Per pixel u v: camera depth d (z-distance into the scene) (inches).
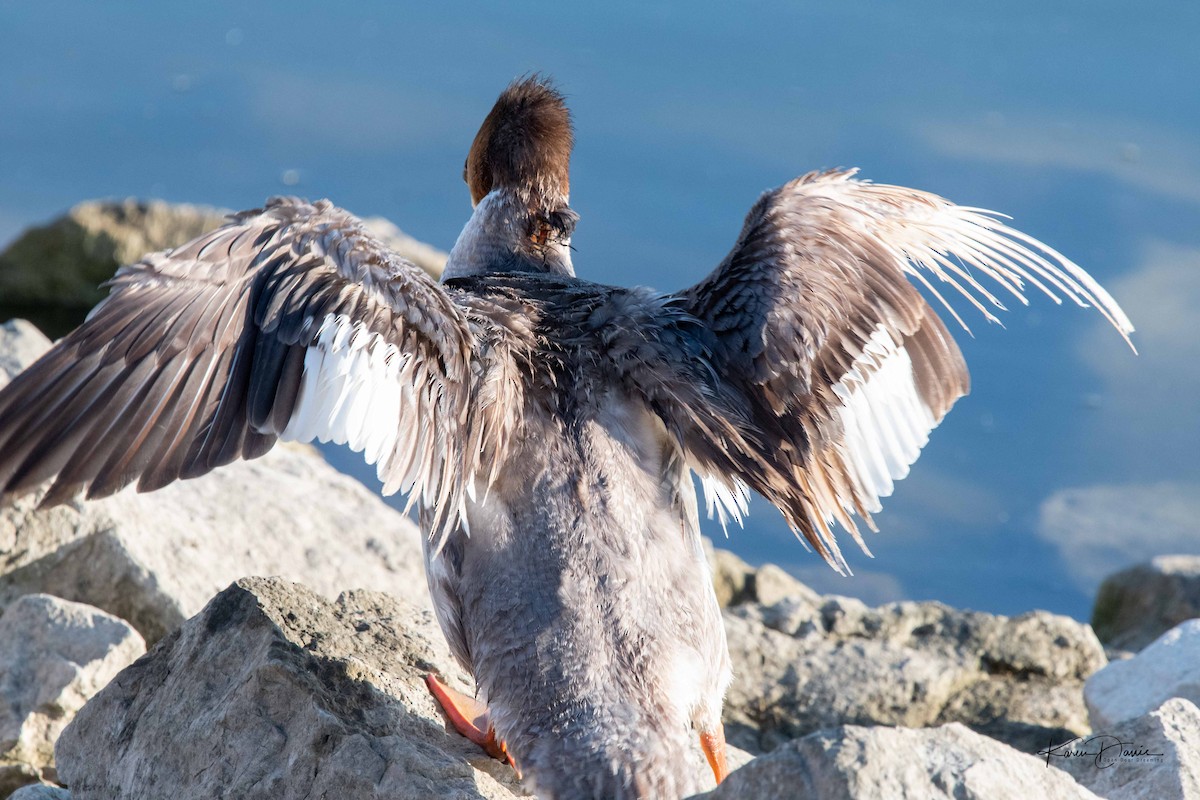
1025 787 286.2
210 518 605.6
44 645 475.2
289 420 322.0
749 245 379.9
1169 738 402.0
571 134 451.5
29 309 1144.2
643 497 352.5
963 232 404.2
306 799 347.6
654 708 327.6
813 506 376.2
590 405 359.6
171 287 325.1
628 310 379.2
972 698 621.0
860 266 376.5
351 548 627.8
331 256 334.6
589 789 318.3
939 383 396.2
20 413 310.3
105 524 532.4
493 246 434.3
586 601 336.2
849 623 667.4
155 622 522.9
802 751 283.9
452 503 339.3
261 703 369.1
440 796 333.1
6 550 519.5
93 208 1141.1
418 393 337.1
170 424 317.4
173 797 370.0
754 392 370.6
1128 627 793.6
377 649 411.2
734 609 683.4
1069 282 408.2
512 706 332.5
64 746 406.0
